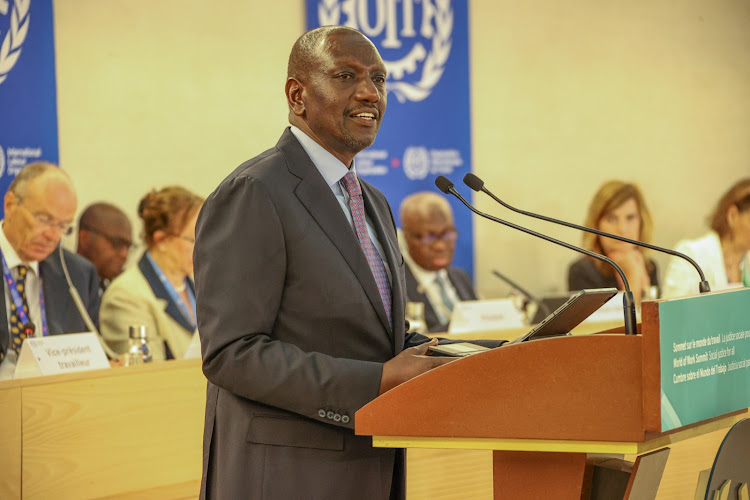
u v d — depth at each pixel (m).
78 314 7.85
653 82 12.04
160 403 4.65
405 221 9.99
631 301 2.49
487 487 5.18
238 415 3.01
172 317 8.34
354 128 3.15
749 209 12.27
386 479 3.06
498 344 3.23
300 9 9.63
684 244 11.81
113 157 8.43
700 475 2.98
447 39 10.38
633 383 2.26
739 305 2.53
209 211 3.05
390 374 2.80
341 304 3.00
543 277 11.20
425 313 9.80
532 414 2.37
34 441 4.23
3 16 7.72
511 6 11.07
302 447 2.95
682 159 12.23
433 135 10.31
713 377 2.41
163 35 8.79
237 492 2.96
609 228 11.32
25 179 7.76
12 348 7.38
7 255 7.55
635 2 11.91
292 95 3.25
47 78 8.01
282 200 3.01
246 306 2.90
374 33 9.91
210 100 9.09
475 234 10.68
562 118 11.40
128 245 8.37
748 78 12.69
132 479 4.53
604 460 2.77
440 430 2.47
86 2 8.31
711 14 12.45
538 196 11.20
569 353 2.34
